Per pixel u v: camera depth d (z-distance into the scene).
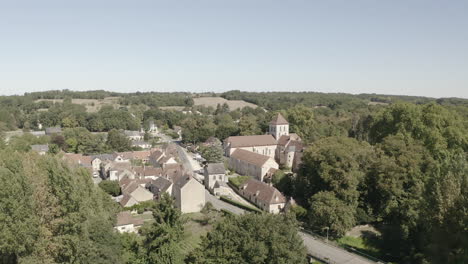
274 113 155.12
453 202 36.22
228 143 123.75
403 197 65.62
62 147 150.00
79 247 40.66
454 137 79.25
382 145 76.75
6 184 40.06
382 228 66.75
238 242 36.78
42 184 44.62
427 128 82.19
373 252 58.75
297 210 71.50
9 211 39.22
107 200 64.62
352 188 67.12
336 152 69.81
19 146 125.75
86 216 43.56
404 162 66.56
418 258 52.00
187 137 169.75
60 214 44.00
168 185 84.62
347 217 61.47
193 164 128.12
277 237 36.28
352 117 162.75
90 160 123.69
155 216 41.59
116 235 46.34
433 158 72.75
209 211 71.06
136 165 121.38
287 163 116.00
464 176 37.59
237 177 98.94
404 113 86.94
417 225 55.41
